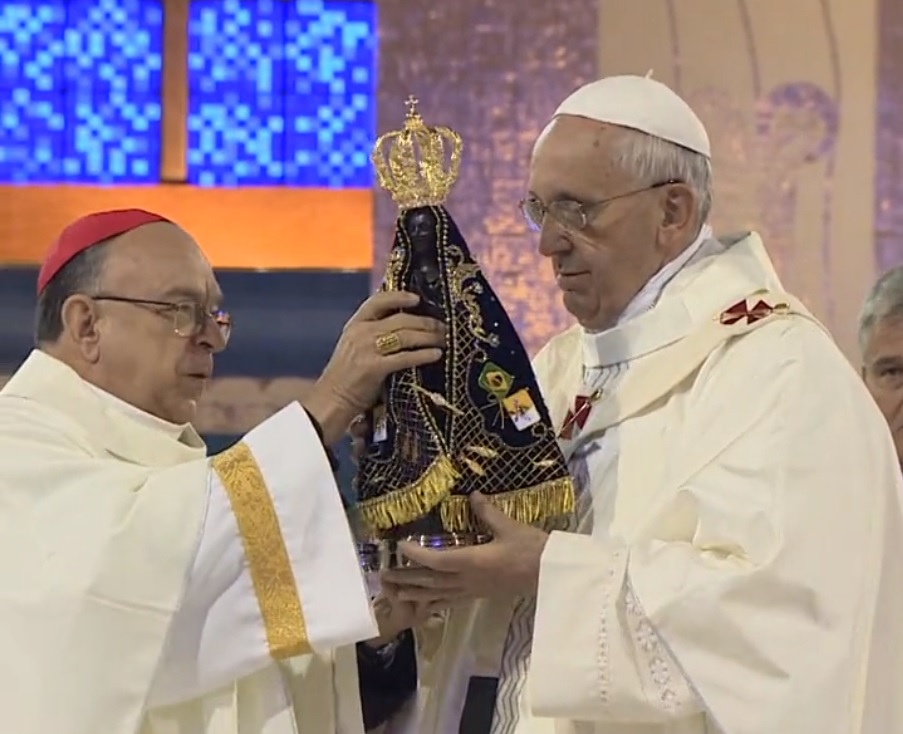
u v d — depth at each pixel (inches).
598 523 160.4
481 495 150.8
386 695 175.6
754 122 308.7
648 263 166.9
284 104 326.3
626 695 146.2
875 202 306.7
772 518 147.2
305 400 154.6
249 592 150.4
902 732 148.5
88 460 154.3
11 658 144.9
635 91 165.3
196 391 167.3
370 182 323.9
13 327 314.2
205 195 323.9
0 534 150.1
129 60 327.6
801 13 307.9
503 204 309.7
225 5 327.0
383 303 153.6
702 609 144.0
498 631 166.4
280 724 158.1
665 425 161.8
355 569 150.1
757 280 166.2
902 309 203.2
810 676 142.9
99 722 143.9
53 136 326.3
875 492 150.3
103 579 146.2
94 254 164.6
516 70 312.2
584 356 176.6
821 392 153.0
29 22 327.6
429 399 150.9
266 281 314.5
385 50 314.0
